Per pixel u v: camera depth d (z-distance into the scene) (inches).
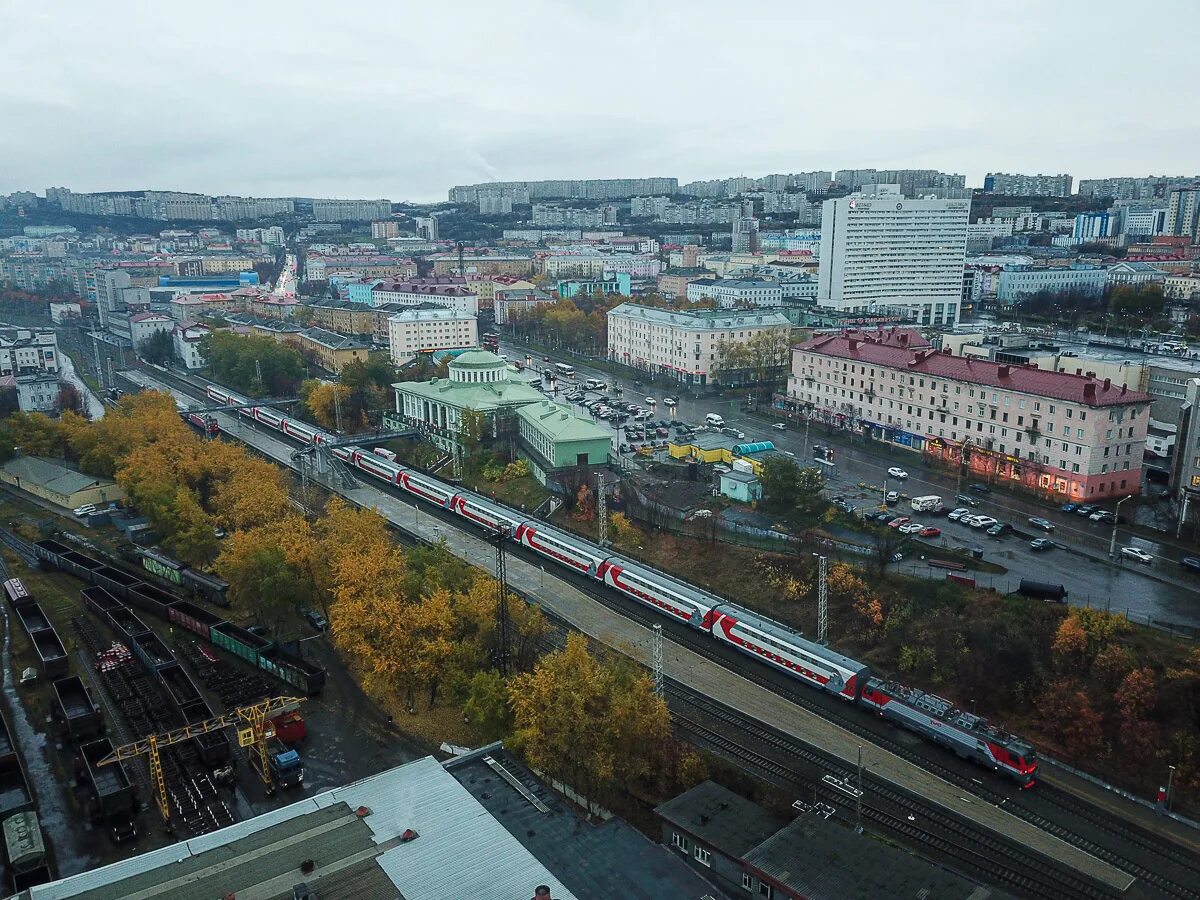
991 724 3622.0
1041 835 3073.3
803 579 4790.8
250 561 4579.2
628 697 3272.6
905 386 7224.4
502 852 2497.5
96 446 7534.5
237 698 4037.9
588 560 5255.9
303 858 2460.6
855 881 2504.9
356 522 5157.5
